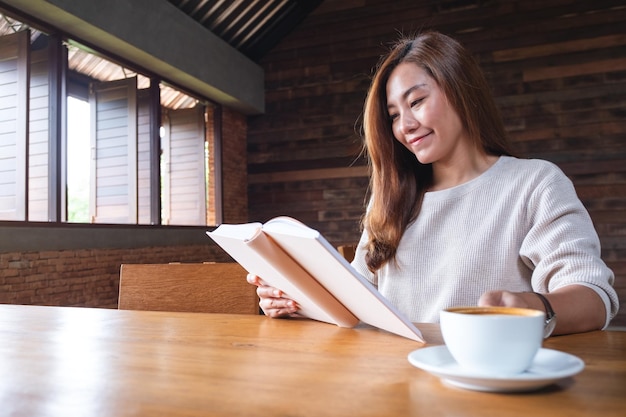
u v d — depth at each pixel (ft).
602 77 19.13
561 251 3.12
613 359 2.13
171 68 17.43
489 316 1.71
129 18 15.35
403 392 1.76
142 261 16.37
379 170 4.15
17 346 2.70
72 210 35.01
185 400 1.73
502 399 1.65
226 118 22.11
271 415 1.57
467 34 20.65
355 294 2.64
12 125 13.07
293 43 22.99
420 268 3.88
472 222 3.75
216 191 21.50
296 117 22.84
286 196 22.81
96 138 17.42
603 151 18.95
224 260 20.92
